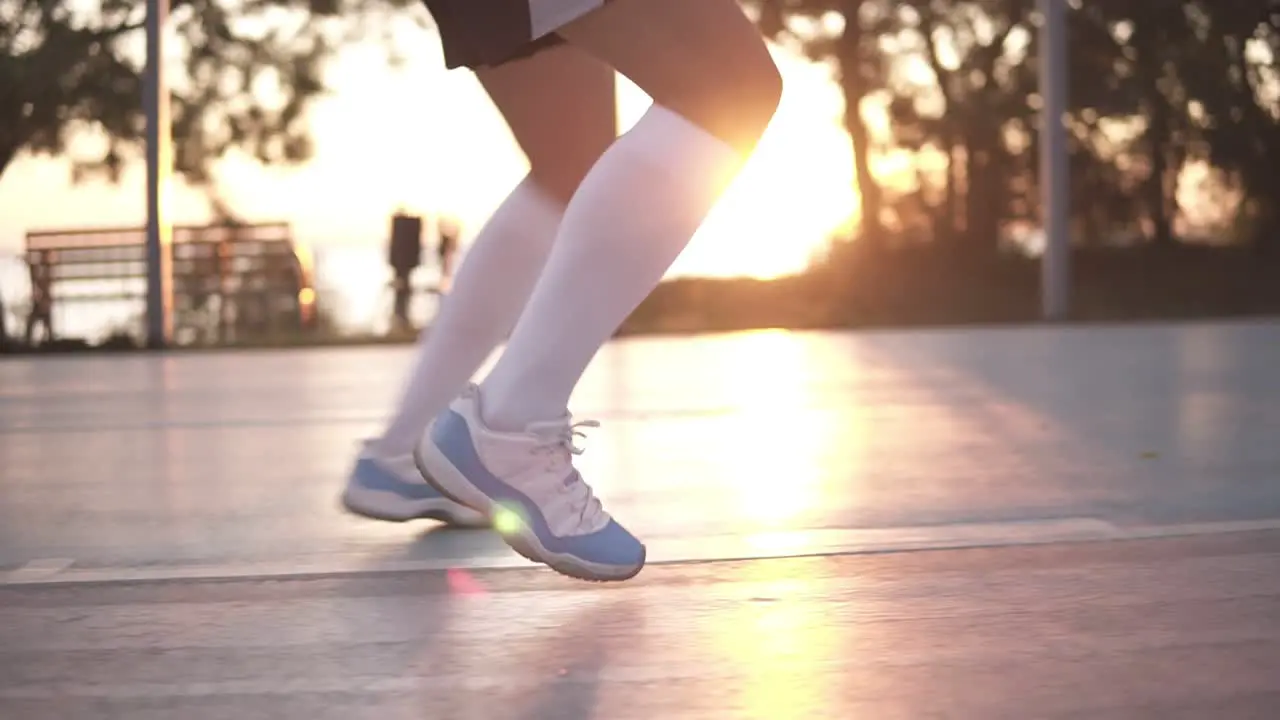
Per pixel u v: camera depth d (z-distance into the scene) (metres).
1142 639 1.74
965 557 2.22
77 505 2.91
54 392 5.98
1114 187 18.55
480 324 2.48
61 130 12.30
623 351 7.69
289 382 6.25
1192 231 19.20
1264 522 2.48
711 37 1.87
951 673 1.62
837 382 5.49
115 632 1.86
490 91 2.41
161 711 1.53
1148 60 16.80
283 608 1.97
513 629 1.83
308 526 2.62
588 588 2.04
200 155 13.12
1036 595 1.96
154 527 2.64
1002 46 16.98
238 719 1.50
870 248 17.25
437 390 2.50
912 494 2.86
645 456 3.48
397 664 1.69
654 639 1.77
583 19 1.85
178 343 10.27
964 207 18.58
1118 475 3.05
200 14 12.89
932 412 4.36
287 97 13.03
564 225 1.94
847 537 2.40
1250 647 1.71
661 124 1.91
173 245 12.94
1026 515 2.60
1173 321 10.20
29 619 1.93
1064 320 10.96
